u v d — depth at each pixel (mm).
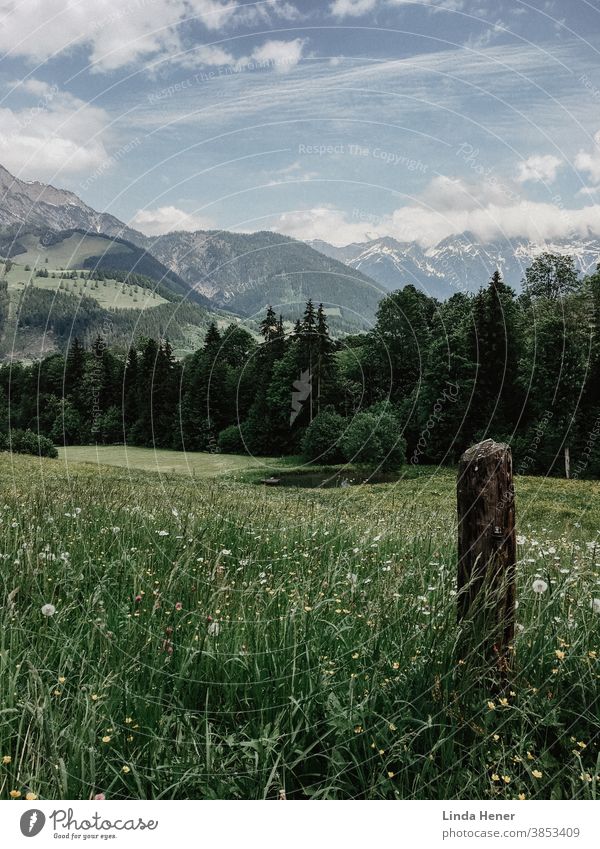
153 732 2875
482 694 3148
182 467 44531
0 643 3230
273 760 2830
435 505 8805
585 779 2736
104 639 3422
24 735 2793
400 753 2812
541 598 3980
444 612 3693
